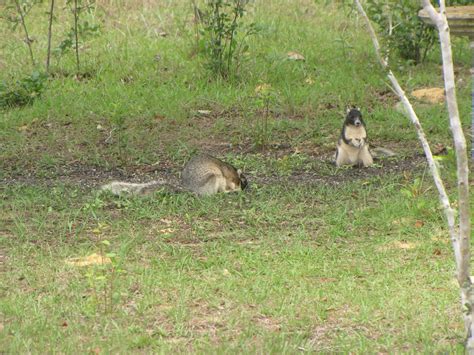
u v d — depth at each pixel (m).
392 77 7.19
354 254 10.03
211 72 18.20
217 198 12.11
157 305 8.65
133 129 15.61
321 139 15.08
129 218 11.33
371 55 19.47
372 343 7.73
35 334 7.90
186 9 23.16
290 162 13.88
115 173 13.69
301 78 18.23
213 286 9.09
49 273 9.47
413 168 13.51
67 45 18.52
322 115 16.25
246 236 10.70
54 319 8.27
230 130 15.62
